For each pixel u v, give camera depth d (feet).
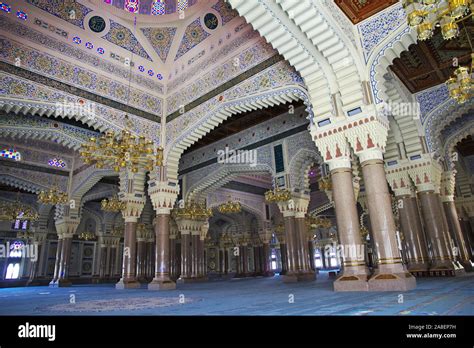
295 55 19.56
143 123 30.60
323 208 55.11
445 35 13.03
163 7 30.71
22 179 44.65
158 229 30.73
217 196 54.34
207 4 28.48
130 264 34.86
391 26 18.70
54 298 21.62
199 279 46.50
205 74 29.04
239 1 16.97
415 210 27.78
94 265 64.44
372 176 17.84
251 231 69.21
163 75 32.96
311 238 62.59
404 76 26.13
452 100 26.45
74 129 33.65
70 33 27.48
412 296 13.09
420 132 27.40
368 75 18.98
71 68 26.96
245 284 34.32
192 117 29.45
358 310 9.75
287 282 33.76
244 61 25.86
